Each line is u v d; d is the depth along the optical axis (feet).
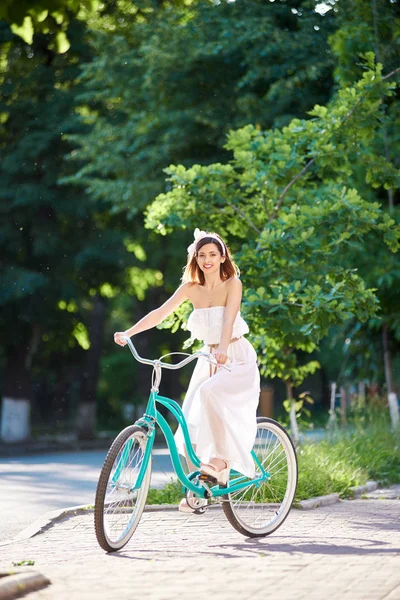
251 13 81.82
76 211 106.63
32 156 105.29
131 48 94.79
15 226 108.17
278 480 29.53
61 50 25.41
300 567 22.22
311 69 74.79
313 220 46.32
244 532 28.40
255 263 46.37
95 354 128.57
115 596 19.34
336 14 64.59
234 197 49.90
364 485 43.42
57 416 165.07
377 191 67.26
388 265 62.95
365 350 75.05
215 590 19.79
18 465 65.31
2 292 104.22
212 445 27.12
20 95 109.91
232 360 28.22
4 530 35.12
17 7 23.89
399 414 67.10
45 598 19.24
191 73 87.76
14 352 116.47
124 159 92.48
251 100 80.38
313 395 160.56
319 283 45.11
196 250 28.07
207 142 89.66
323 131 48.57
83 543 28.30
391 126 61.11
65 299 109.81
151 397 27.02
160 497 38.01
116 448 25.36
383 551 24.70
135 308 141.90
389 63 60.90
